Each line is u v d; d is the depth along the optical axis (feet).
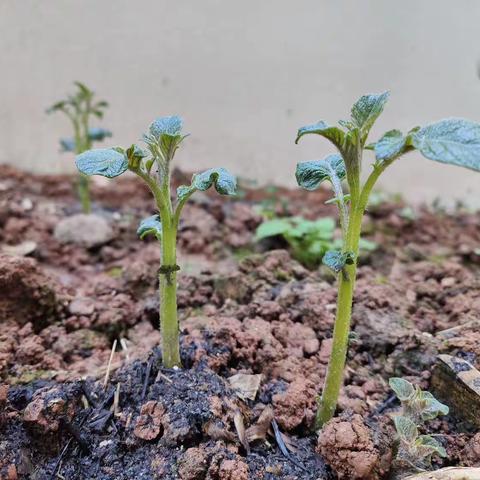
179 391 0.94
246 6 2.19
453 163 0.61
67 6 2.16
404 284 1.51
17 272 1.17
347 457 0.82
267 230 1.67
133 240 1.82
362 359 1.16
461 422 0.97
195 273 1.53
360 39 2.23
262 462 0.87
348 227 0.78
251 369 1.09
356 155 0.74
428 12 2.16
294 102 2.36
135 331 1.28
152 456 0.87
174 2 2.16
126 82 2.31
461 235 2.01
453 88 2.29
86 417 0.95
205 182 0.83
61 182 2.27
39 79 2.30
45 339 1.20
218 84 2.34
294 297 1.31
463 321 1.27
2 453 0.85
